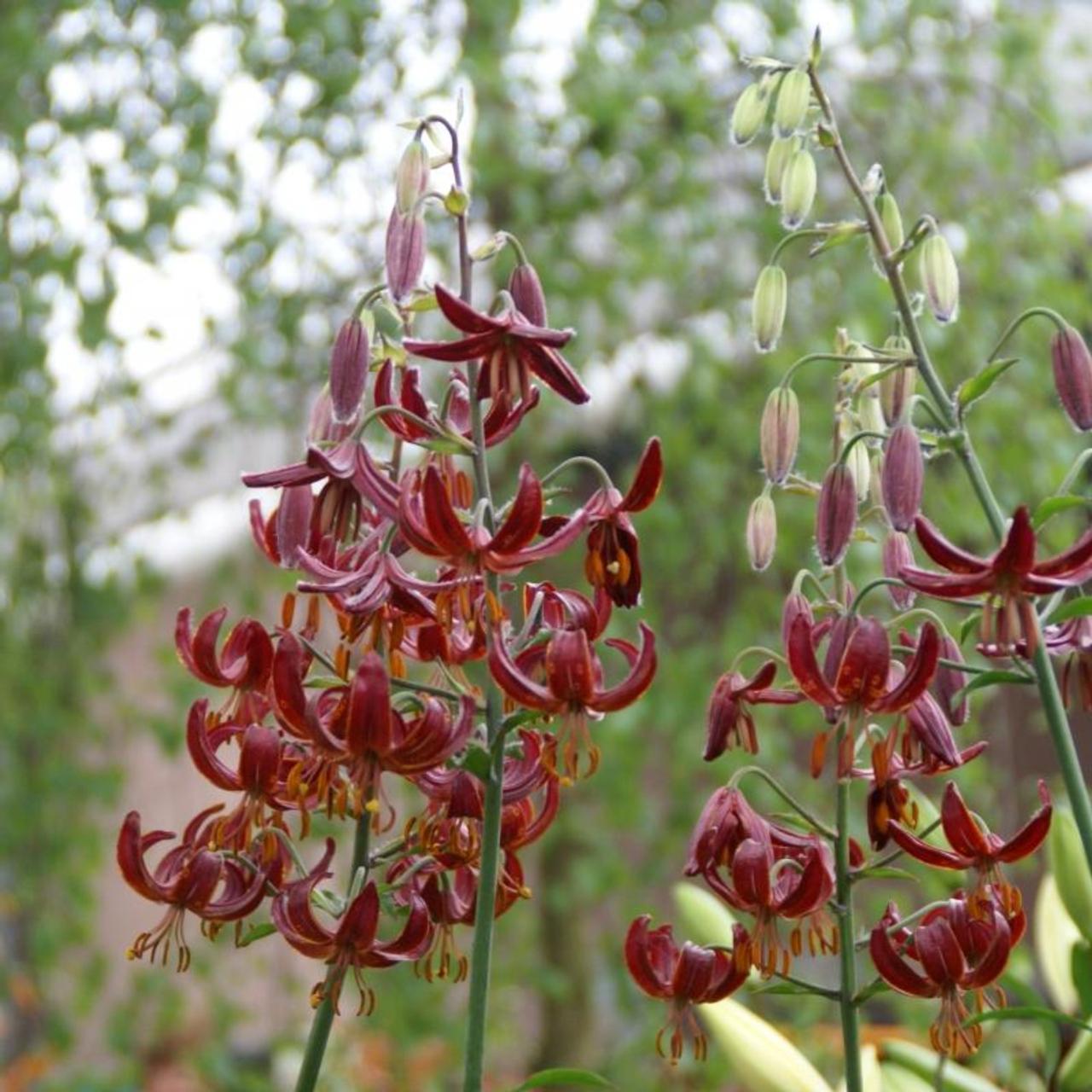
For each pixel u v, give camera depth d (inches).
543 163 57.6
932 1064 27.7
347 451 19.8
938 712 21.0
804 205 23.0
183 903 20.5
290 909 20.1
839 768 20.3
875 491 24.6
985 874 21.1
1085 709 22.7
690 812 56.6
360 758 19.7
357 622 20.2
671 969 22.1
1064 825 27.5
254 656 20.8
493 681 20.2
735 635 57.0
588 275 57.2
